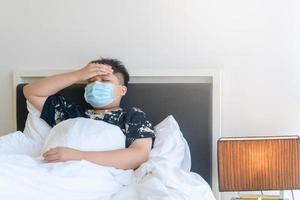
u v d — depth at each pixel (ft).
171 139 5.40
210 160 5.88
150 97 5.92
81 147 4.91
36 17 6.27
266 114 6.01
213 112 5.90
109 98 5.41
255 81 5.98
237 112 6.04
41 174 4.03
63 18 6.23
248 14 5.91
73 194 4.11
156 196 4.17
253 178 5.23
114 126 5.24
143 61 6.15
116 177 4.68
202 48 6.02
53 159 4.53
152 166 4.73
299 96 5.93
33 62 6.35
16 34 6.33
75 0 6.18
